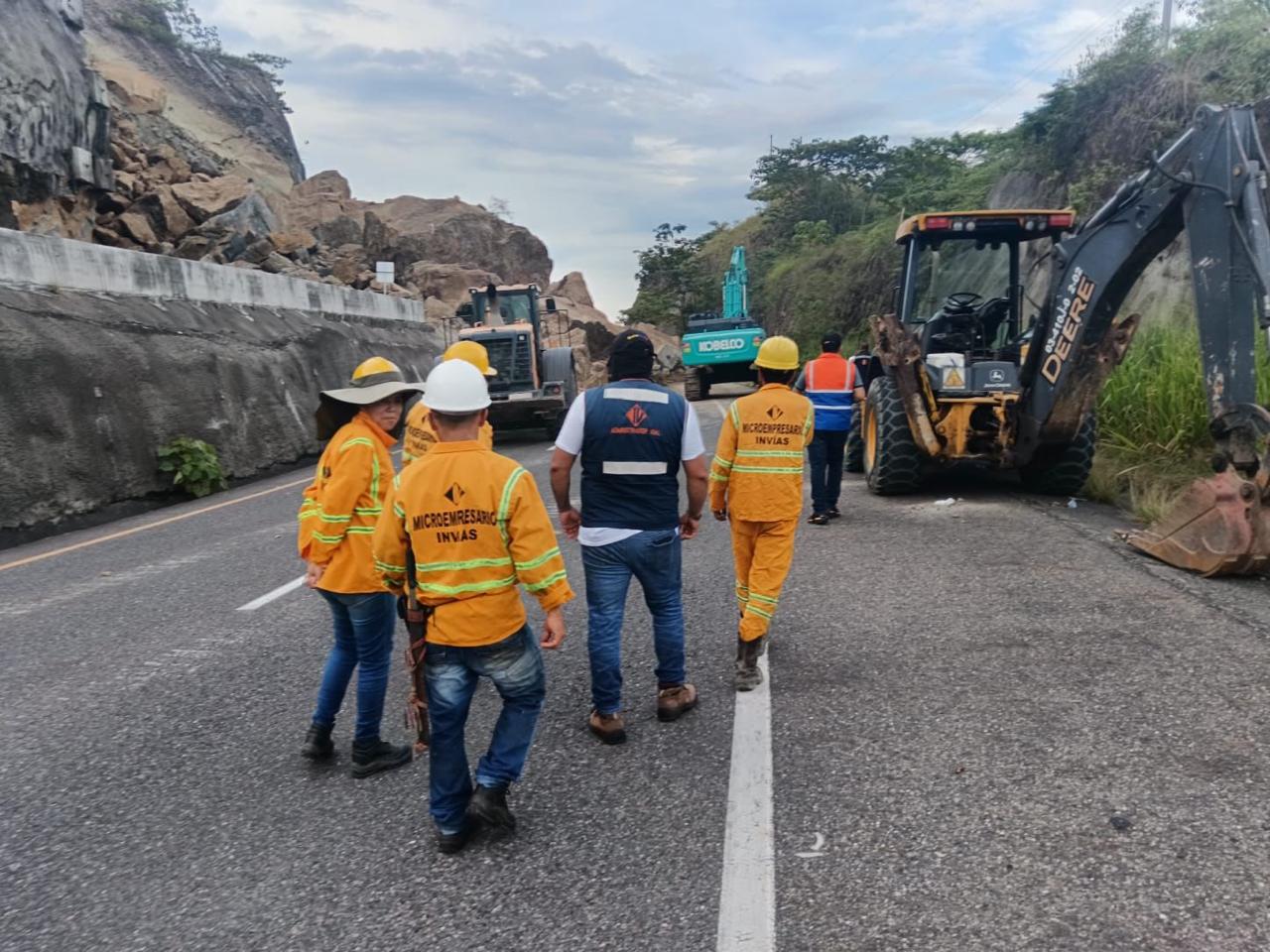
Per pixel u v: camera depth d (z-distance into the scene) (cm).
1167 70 1582
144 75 4150
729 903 276
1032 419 807
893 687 429
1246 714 377
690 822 325
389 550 313
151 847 331
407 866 311
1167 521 615
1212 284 583
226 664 520
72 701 477
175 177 2631
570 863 306
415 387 385
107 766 399
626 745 390
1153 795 321
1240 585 550
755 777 353
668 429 393
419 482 305
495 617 306
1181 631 477
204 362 1351
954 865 288
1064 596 546
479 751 393
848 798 333
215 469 1234
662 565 399
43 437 1007
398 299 2383
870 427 980
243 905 293
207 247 2314
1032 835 301
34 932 283
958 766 351
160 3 4819
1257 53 1424
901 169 4338
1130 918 258
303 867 313
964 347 913
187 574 747
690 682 455
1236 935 248
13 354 1002
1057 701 402
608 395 392
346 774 384
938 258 935
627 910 277
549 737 403
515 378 1666
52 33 1805
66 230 1873
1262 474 549
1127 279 712
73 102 1833
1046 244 1379
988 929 257
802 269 3681
